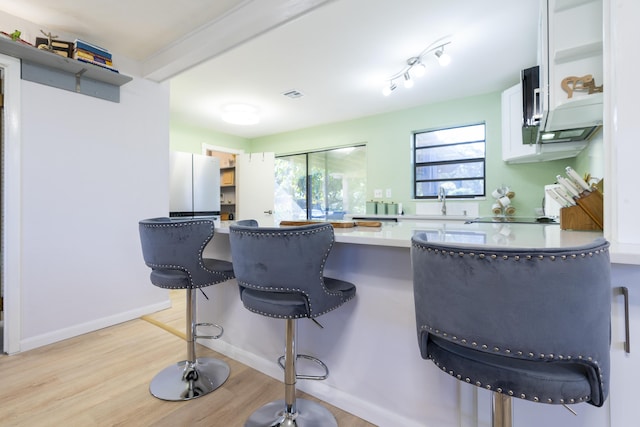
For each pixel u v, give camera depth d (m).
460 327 0.70
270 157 5.27
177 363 1.86
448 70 2.97
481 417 1.15
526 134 2.51
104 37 2.36
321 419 1.39
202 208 4.02
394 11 2.07
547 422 1.04
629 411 0.92
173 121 4.64
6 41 1.84
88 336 2.31
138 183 2.70
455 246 0.69
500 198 3.40
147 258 1.56
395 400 1.34
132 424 1.38
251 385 1.68
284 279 1.12
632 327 0.91
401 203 4.15
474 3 1.99
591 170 2.48
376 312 1.39
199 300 2.18
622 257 0.78
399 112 4.16
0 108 2.16
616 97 0.95
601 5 1.44
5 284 2.00
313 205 5.25
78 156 2.33
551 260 0.61
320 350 1.57
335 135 4.75
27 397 1.56
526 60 2.77
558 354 0.63
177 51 2.41
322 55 2.67
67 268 2.28
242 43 2.20
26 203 2.08
